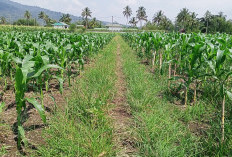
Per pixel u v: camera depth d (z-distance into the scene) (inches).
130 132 117.0
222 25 2682.1
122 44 820.6
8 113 140.3
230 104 153.3
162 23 3486.7
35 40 365.1
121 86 227.6
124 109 158.9
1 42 252.1
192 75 160.7
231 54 130.0
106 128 117.1
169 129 118.4
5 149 101.1
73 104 145.8
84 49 337.1
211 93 178.2
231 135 108.5
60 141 102.0
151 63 356.5
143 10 4227.4
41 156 94.4
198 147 105.7
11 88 186.7
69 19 4559.5
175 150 98.3
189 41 189.9
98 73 245.0
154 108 153.2
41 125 126.7
